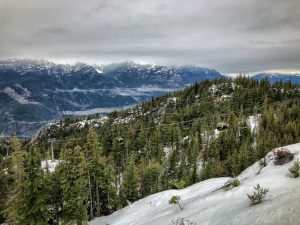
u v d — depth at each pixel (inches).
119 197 2532.0
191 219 706.2
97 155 2150.6
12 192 1512.1
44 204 1429.6
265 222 500.1
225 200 744.3
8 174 2116.1
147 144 4542.3
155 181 2994.6
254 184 764.0
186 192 1317.7
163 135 4830.2
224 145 4109.3
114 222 1395.2
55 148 5349.4
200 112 6181.1
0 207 1815.9
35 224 1421.0
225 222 583.2
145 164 3700.8
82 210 1598.2
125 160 4281.5
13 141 2461.9
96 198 2257.6
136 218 1250.6
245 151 3235.7
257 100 6451.8
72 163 1619.1
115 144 4333.2
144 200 1469.0
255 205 596.4
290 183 701.9
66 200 1553.9
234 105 6343.5
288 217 482.6
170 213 896.9
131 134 5036.9
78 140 5428.2
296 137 3976.4
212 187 1201.4
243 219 552.4
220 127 4677.7
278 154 961.5
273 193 637.3
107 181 2240.4
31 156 1414.9
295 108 5231.3
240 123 4677.7
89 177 2096.5
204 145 4488.2
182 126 5492.1
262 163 1047.6
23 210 1390.3
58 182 1555.1
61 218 1550.2
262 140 3513.8
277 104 5984.3
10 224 1631.4
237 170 3075.8
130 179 2640.3
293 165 861.8
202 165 3946.9
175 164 3641.7
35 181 1379.2
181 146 4717.0
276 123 4660.4
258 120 5305.1
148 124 5984.3
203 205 786.2
